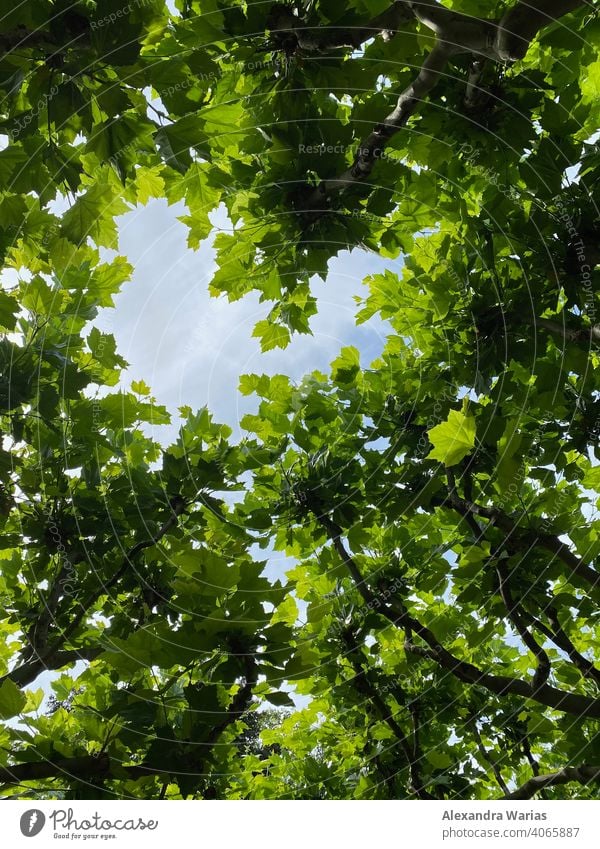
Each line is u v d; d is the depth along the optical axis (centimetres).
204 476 394
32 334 356
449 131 308
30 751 252
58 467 365
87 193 281
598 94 352
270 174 312
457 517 413
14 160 254
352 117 304
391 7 253
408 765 481
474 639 371
